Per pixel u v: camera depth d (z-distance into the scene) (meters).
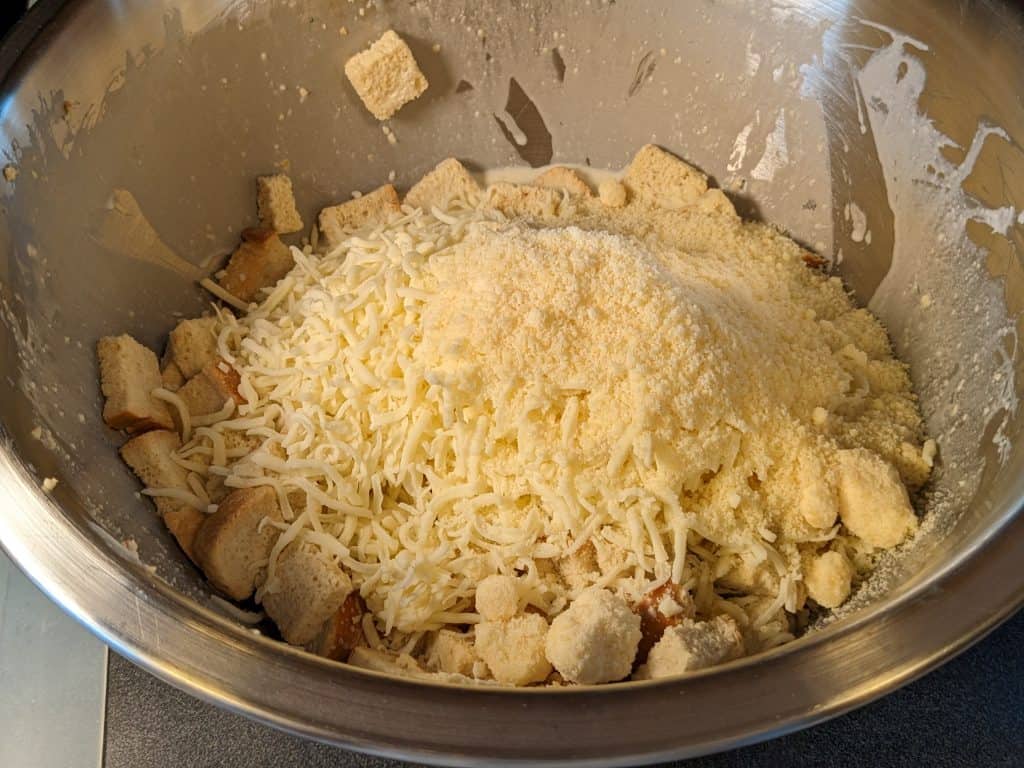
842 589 0.23
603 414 0.24
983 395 0.25
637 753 0.15
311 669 0.16
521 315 0.25
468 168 0.36
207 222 0.31
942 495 0.25
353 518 0.25
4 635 0.25
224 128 0.31
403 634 0.24
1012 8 0.26
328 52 0.32
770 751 0.22
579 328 0.25
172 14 0.28
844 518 0.24
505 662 0.22
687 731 0.15
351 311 0.27
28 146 0.24
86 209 0.26
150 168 0.28
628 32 0.33
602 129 0.35
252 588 0.25
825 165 0.32
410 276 0.27
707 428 0.24
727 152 0.34
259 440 0.27
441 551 0.24
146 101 0.28
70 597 0.17
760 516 0.24
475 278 0.26
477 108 0.35
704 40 0.32
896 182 0.30
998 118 0.26
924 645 0.16
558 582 0.24
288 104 0.32
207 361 0.28
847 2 0.29
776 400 0.25
